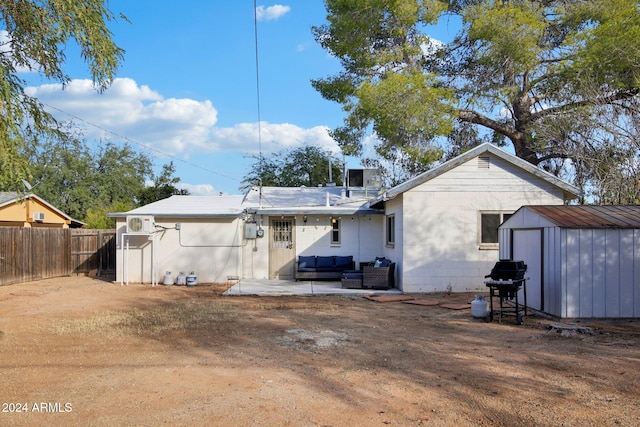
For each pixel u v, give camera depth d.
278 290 14.91
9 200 21.91
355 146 21.67
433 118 17.91
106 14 8.96
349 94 20.84
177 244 17.36
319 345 7.77
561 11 18.67
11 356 7.04
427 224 14.69
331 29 20.55
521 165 14.63
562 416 4.75
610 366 6.48
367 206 18.41
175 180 39.91
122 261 17.34
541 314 10.60
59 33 8.27
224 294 14.27
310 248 18.28
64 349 7.48
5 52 8.56
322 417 4.73
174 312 11.02
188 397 5.28
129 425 4.51
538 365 6.55
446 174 14.73
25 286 16.59
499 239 13.30
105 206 38.28
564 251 9.76
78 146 40.03
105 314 10.77
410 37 20.20
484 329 9.11
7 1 7.81
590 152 17.50
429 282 14.58
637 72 15.59
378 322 9.87
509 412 4.86
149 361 6.78
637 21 15.83
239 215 17.17
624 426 4.51
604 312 9.74
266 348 7.58
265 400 5.20
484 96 18.84
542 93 19.92
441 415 4.79
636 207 11.16
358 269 17.77
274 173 38.97
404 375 6.10
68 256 20.61
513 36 17.14
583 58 17.08
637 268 9.84
